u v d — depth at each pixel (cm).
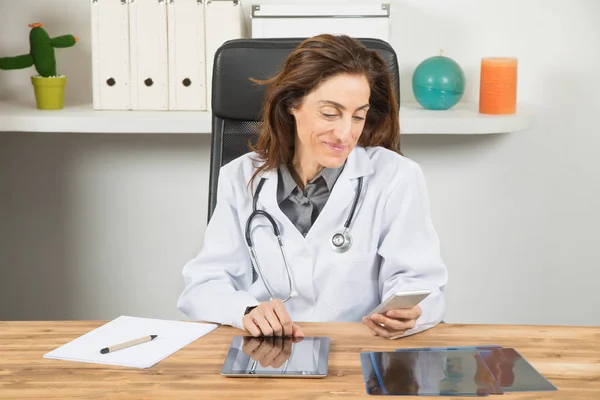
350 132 155
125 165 277
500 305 285
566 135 272
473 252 281
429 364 133
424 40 265
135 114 245
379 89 167
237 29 245
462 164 275
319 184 169
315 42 156
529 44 265
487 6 263
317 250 167
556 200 277
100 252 283
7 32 267
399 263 166
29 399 122
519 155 274
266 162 172
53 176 278
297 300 170
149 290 286
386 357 137
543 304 285
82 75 269
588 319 285
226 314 154
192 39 246
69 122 241
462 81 249
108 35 247
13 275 286
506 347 141
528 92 269
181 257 283
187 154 275
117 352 140
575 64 267
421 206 171
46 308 288
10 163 278
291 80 157
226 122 186
